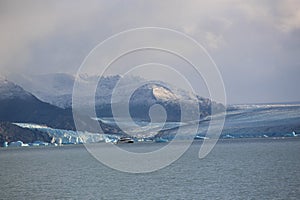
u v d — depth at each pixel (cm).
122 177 7556
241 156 12031
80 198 5394
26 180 7581
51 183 7000
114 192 5775
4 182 7356
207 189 5738
